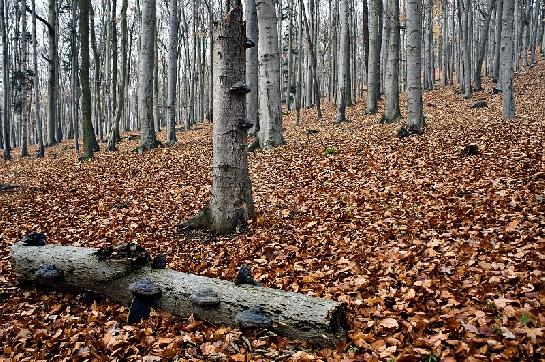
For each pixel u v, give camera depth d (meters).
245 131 7.89
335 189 9.77
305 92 44.03
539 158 9.09
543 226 6.08
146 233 8.52
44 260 5.79
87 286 5.50
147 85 18.31
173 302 4.84
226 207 7.83
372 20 23.61
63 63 36.06
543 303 4.23
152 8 17.72
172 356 4.19
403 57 44.97
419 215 7.49
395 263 5.89
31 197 12.16
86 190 12.39
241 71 7.57
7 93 23.97
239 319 4.22
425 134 13.80
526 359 3.48
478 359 3.56
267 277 6.05
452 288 4.95
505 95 15.92
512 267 5.10
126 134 32.19
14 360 4.53
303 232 7.59
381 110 24.98
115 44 24.84
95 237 8.55
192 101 37.41
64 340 4.82
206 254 7.15
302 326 4.05
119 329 4.79
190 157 15.67
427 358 3.68
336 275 5.85
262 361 3.88
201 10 36.44
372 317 4.57
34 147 32.66
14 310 5.56
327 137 16.89
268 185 10.94
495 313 4.25
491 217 6.77
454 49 39.34
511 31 15.49
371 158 11.84
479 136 12.38
